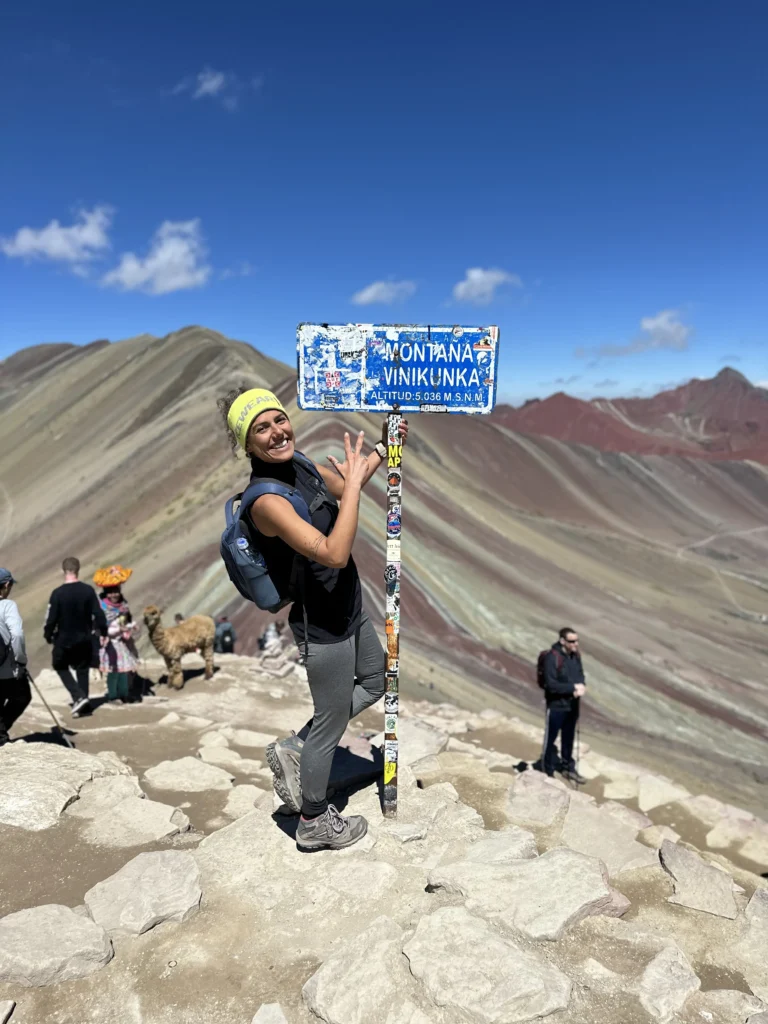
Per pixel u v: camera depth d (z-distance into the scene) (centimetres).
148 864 298
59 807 374
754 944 288
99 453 9688
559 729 785
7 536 7900
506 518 6594
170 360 12569
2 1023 219
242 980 240
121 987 236
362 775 391
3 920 257
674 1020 223
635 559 6562
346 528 238
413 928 261
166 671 1099
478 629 3791
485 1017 214
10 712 567
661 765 2409
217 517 5538
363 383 334
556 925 259
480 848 316
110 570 884
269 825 336
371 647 315
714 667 3928
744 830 670
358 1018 216
